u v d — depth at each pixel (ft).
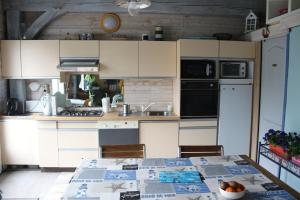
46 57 12.98
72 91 14.53
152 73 13.35
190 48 12.80
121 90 14.65
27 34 13.51
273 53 12.05
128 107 13.83
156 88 14.69
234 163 7.04
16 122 12.87
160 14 14.44
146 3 7.60
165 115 13.32
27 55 12.94
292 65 10.46
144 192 5.37
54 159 12.83
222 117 13.25
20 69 13.00
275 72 11.89
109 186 5.65
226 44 13.07
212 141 13.30
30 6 13.30
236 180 5.96
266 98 12.73
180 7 14.07
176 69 13.41
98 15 14.12
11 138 12.96
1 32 12.98
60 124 12.64
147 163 7.01
